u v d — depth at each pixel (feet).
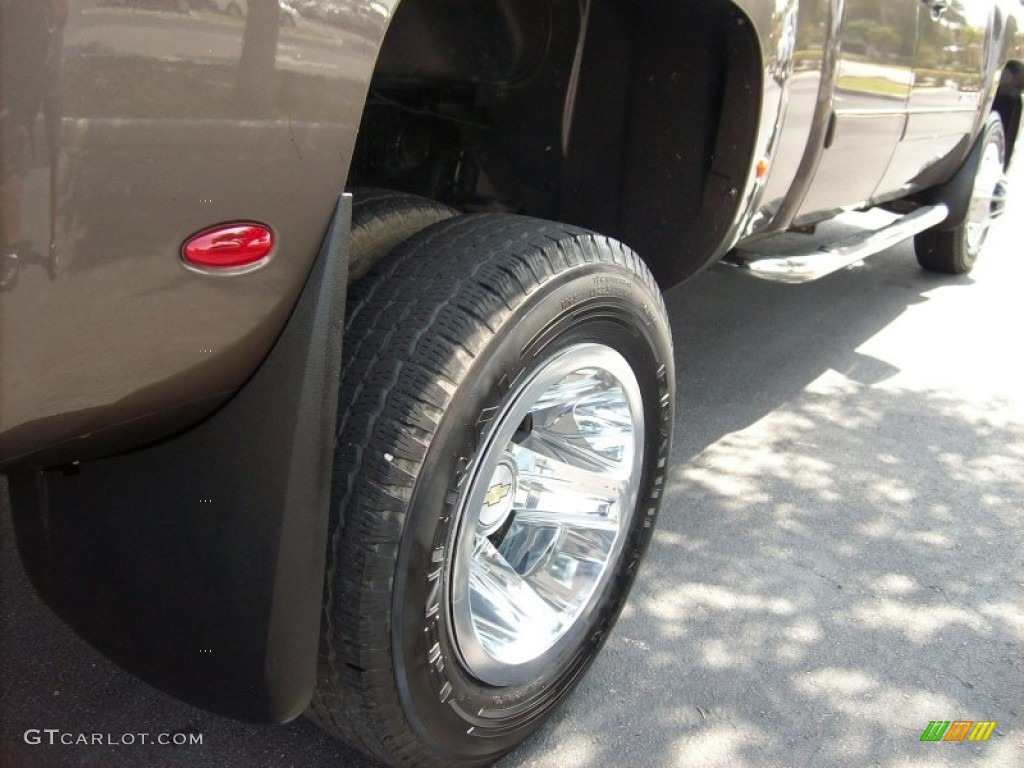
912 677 8.28
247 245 4.10
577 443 7.04
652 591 9.14
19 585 8.18
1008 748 7.57
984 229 20.15
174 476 4.95
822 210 11.18
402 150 8.80
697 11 7.34
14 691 7.11
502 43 7.56
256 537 4.82
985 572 9.96
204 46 3.65
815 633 8.74
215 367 4.38
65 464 5.05
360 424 5.25
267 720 5.16
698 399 13.52
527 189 8.92
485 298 5.51
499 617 6.51
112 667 7.47
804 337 16.29
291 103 4.00
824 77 9.00
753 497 11.02
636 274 6.61
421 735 5.82
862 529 10.57
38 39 3.26
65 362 3.78
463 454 5.41
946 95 13.24
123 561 5.23
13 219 3.38
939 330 17.25
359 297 5.72
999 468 12.29
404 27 7.04
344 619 5.25
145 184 3.66
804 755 7.30
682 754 7.21
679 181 8.51
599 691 7.78
